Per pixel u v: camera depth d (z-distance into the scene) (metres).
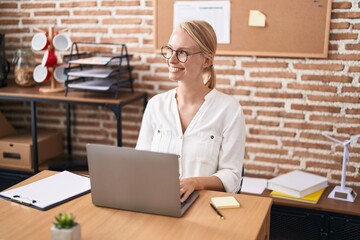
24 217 1.49
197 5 3.03
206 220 1.48
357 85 2.83
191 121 2.04
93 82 3.05
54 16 3.43
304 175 2.85
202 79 2.06
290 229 2.71
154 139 2.10
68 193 1.68
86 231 1.39
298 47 2.87
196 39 1.94
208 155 2.01
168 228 1.42
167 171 1.44
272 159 3.11
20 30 3.54
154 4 3.12
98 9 3.31
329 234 2.62
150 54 3.25
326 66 2.87
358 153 2.90
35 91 3.16
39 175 1.90
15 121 3.68
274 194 2.70
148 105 2.18
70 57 3.10
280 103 3.02
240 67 3.05
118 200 1.55
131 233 1.38
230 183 1.91
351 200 2.64
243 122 2.05
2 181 3.34
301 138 3.01
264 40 2.94
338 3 2.77
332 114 2.92
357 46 2.79
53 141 3.45
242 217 1.51
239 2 2.94
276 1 2.86
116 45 3.32
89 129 3.54
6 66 3.42
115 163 1.50
